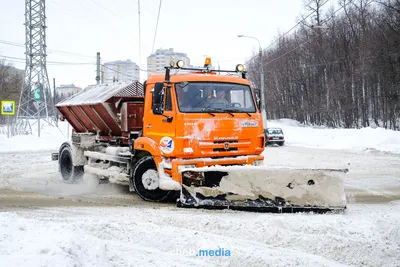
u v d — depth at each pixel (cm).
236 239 605
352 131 3897
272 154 2453
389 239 584
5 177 1466
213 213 791
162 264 503
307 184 788
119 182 1066
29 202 973
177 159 890
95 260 485
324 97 6097
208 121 908
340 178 786
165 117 917
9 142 3012
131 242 600
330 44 5969
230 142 928
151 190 969
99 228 650
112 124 1159
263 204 798
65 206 915
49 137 3259
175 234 617
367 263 513
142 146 962
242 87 975
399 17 4428
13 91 5569
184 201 834
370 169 1633
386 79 4766
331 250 550
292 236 595
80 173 1308
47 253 460
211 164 902
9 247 483
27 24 3544
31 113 4169
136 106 1100
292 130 4609
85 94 1299
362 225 652
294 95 7006
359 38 5456
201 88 929
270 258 512
